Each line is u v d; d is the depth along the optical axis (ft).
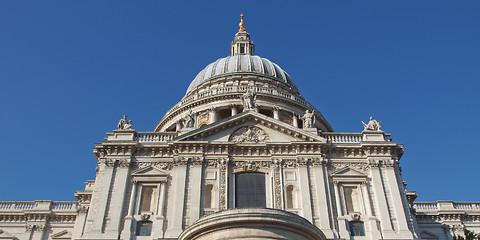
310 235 102.58
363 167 138.10
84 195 162.71
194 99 213.87
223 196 129.80
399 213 127.85
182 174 132.98
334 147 140.05
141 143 139.95
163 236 121.80
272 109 205.57
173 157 137.80
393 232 124.06
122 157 137.90
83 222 154.30
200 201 127.85
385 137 144.87
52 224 163.94
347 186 134.82
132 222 125.39
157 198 130.72
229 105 205.36
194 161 135.64
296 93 233.96
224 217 98.73
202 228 100.27
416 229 132.16
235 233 97.30
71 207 169.58
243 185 134.00
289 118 206.80
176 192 129.08
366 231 125.39
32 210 164.35
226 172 134.31
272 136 142.61
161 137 145.18
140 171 135.44
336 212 128.67
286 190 132.46
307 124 147.84
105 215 126.31
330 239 119.55
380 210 128.26
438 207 174.50
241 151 139.54
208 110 206.28
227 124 143.23
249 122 145.38
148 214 127.03
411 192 173.78
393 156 140.26
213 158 137.18
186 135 139.44
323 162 137.49
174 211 125.59
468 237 121.90
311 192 131.23
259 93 208.03
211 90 216.95
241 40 278.46
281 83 232.32
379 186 132.67
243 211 98.94
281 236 97.76
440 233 167.84
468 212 171.53
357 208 131.03
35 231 161.38
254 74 230.27
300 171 134.82
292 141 139.33
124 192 130.72
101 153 139.13
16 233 161.68
